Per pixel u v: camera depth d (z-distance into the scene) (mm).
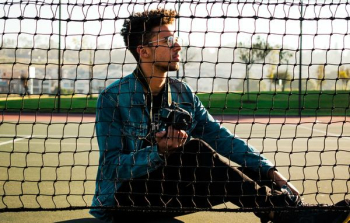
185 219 3180
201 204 2719
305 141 9539
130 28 2746
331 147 8422
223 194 2643
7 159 6133
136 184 2670
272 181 2756
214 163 2664
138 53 2805
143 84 2811
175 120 2592
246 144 2922
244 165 2838
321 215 2502
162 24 2748
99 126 2756
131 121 2764
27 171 5172
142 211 2625
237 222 3137
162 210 2604
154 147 2615
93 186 4387
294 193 2717
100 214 2814
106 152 2695
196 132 2998
